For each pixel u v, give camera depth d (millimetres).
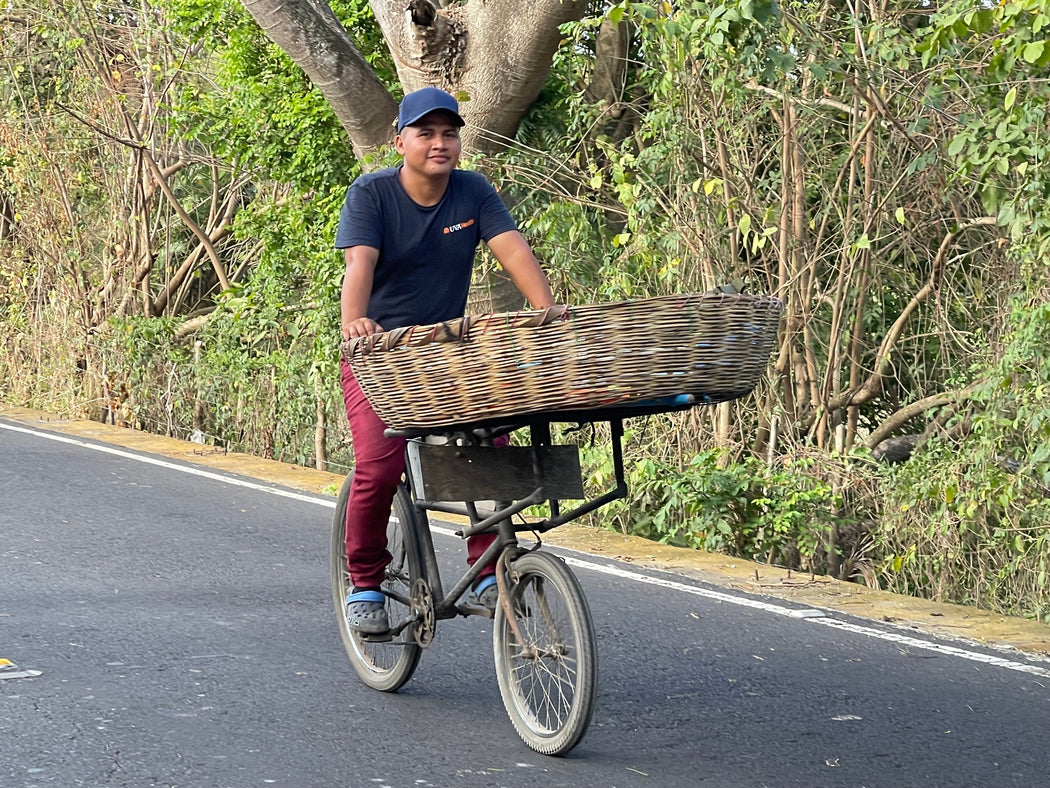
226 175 18156
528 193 12375
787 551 9812
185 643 5730
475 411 3975
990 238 10250
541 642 4496
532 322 3795
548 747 4426
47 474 10461
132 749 4379
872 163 10047
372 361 4191
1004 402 9039
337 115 13000
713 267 10391
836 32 10109
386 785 4137
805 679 5465
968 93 9609
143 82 17297
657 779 4266
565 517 4621
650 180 10547
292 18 12609
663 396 3836
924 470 9523
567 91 12602
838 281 10297
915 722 4914
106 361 16328
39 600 6430
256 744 4480
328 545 8039
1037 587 8883
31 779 4078
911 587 9664
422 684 5266
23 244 17828
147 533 8227
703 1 9227
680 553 8203
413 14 12141
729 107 10188
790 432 10266
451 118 4504
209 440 15625
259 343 15891
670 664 5656
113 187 17312
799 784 4254
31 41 17703
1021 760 4527
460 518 9031
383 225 4582
